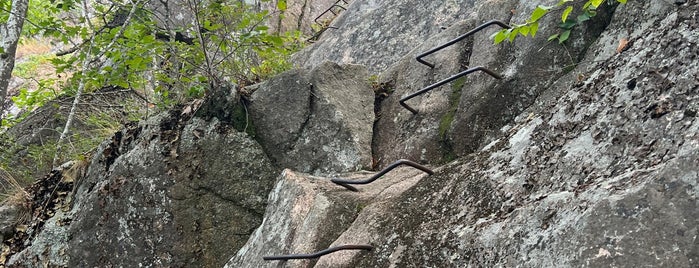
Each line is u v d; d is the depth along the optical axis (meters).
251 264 2.82
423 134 3.54
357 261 2.19
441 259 1.94
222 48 4.60
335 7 9.66
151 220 3.64
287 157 3.76
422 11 6.01
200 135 3.75
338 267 2.22
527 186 2.00
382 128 3.90
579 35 3.14
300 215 2.71
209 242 3.54
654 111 1.79
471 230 1.92
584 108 2.11
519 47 3.33
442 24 5.68
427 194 2.39
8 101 9.99
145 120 4.02
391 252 2.12
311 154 3.72
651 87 1.88
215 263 3.48
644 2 2.88
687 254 1.36
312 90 3.86
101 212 3.80
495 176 2.17
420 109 3.71
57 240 3.87
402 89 4.04
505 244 1.76
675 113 1.72
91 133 5.69
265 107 3.89
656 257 1.39
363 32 6.39
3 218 4.18
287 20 8.75
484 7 3.81
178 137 3.78
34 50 12.46
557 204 1.71
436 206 2.26
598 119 2.00
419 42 5.70
